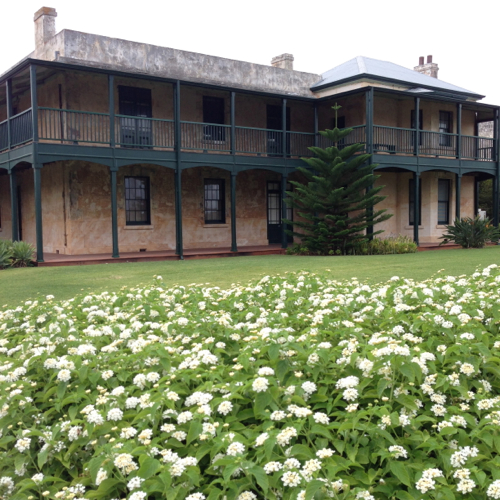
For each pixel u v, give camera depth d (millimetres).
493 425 2438
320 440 2467
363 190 18547
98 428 2664
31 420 2943
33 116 12750
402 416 2561
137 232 16156
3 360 3711
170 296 5391
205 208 17844
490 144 24344
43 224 16406
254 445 2373
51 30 16234
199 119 17281
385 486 2293
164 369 3207
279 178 19703
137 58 15891
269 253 16656
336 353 3189
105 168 15492
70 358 3447
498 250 16219
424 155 18766
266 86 18922
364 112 18672
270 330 3467
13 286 9391
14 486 2547
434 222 20234
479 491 2240
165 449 2359
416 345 3531
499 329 4043
